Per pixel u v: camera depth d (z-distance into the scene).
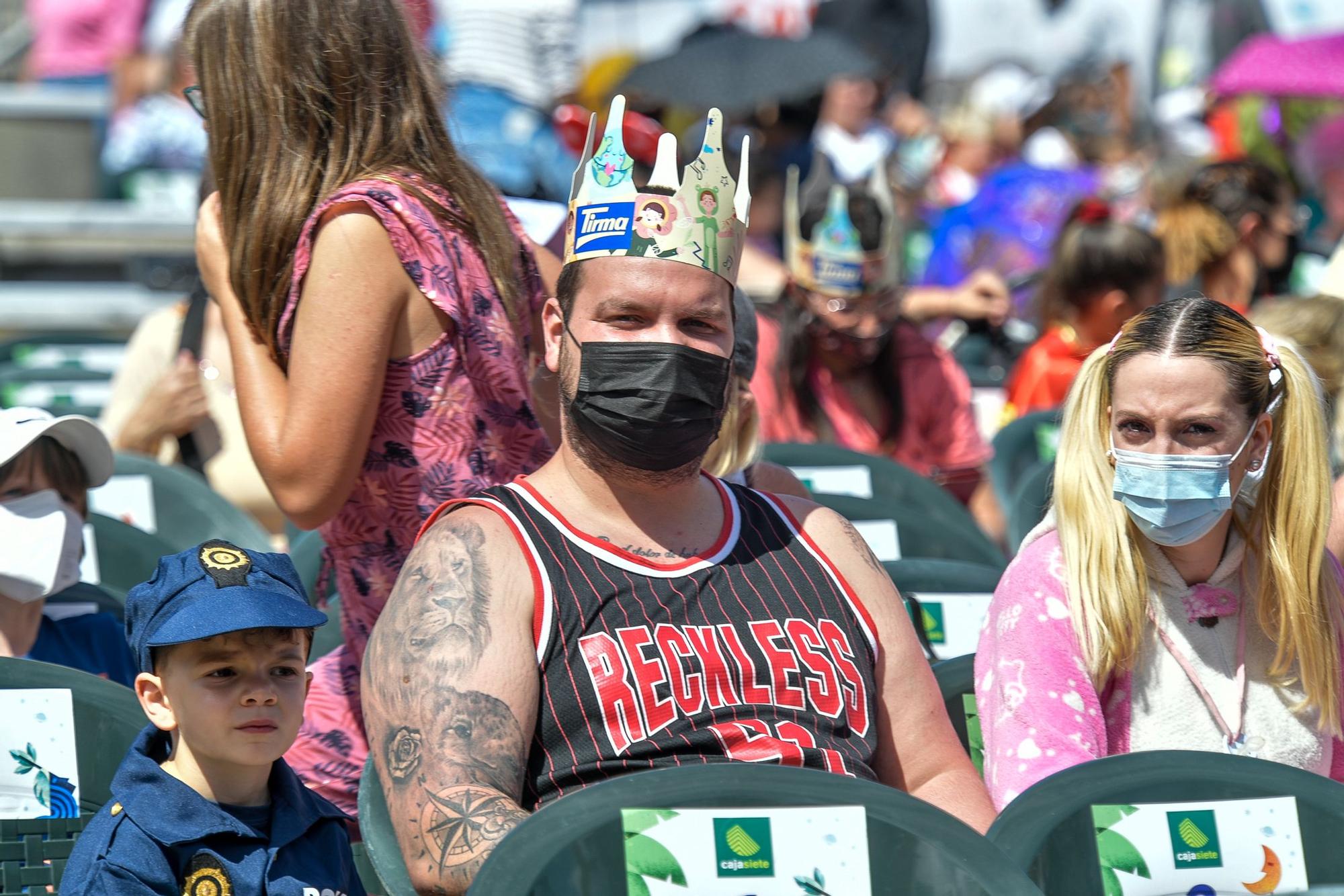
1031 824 9.83
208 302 20.91
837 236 19.98
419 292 11.50
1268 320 18.78
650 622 10.16
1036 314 26.61
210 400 20.70
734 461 13.22
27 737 10.79
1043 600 11.83
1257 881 9.98
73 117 34.25
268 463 11.47
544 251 13.12
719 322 10.52
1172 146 43.34
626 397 10.21
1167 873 9.91
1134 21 44.62
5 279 32.22
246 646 10.01
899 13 42.50
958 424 21.16
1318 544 11.77
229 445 20.72
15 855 10.68
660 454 10.30
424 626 9.98
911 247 37.09
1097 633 11.64
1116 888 9.84
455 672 9.81
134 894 9.67
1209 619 11.91
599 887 8.74
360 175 11.65
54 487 13.33
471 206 12.05
